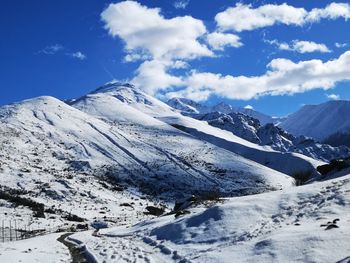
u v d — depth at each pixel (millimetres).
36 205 82688
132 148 174375
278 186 157750
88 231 48188
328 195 28859
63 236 43688
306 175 81500
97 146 167750
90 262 26031
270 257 19828
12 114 182375
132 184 133750
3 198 85062
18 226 62719
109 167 146625
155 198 121938
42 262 26859
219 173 166750
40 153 145625
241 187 149125
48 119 186000
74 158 150750
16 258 27781
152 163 161375
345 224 21984
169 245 27500
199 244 26016
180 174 154250
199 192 135750
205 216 30562
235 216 28891
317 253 18797
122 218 75250
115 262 24656
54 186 100875
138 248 28234
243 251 21750
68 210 83625
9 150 137500
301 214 26438
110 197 105625
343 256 17922
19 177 107125
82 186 107625
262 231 24812
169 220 37344
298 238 21125
